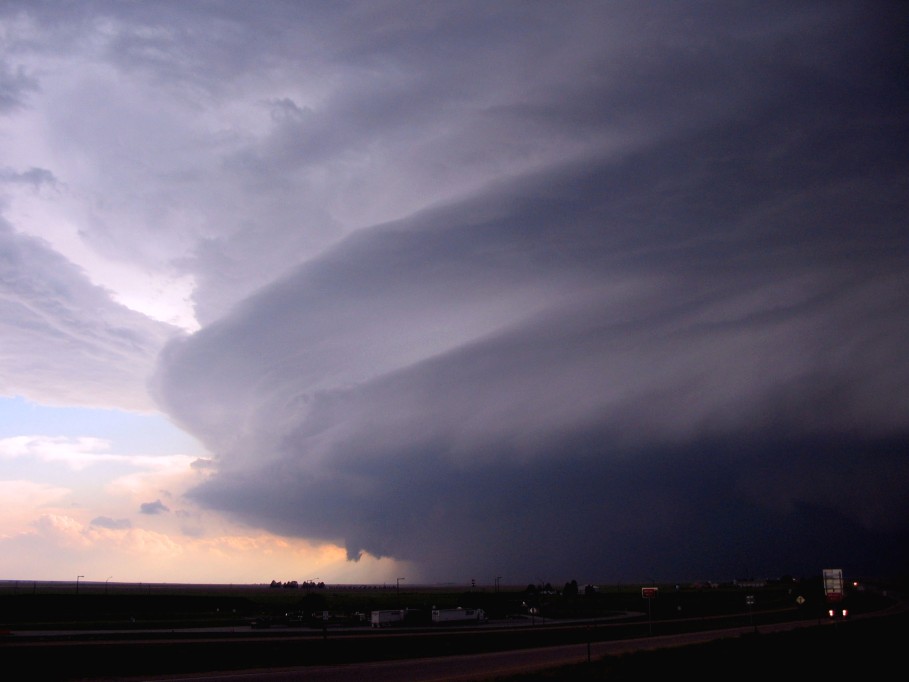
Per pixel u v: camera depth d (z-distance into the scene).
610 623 103.50
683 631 79.62
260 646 52.91
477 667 48.41
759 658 44.06
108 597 161.38
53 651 45.03
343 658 55.44
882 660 43.56
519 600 162.50
